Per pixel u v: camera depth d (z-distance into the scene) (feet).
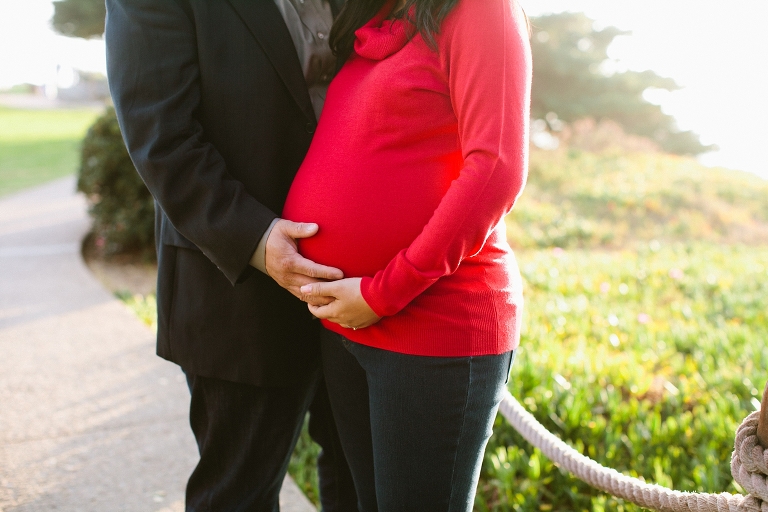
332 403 4.71
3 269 18.76
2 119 108.06
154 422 9.12
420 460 3.90
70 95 173.37
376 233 3.89
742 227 34.24
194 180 3.93
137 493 7.36
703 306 16.57
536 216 31.91
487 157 3.39
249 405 4.65
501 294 3.88
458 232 3.43
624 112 74.90
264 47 4.23
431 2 3.60
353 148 3.94
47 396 9.91
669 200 37.37
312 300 3.98
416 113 3.72
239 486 4.77
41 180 45.55
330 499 5.99
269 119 4.31
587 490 7.58
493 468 7.87
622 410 9.03
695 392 10.16
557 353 11.16
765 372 10.38
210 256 4.09
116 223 21.83
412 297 3.64
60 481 7.55
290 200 4.31
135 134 3.96
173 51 4.00
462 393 3.78
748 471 3.29
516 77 3.47
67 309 14.61
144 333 13.02
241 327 4.44
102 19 56.08
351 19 4.33
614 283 19.06
